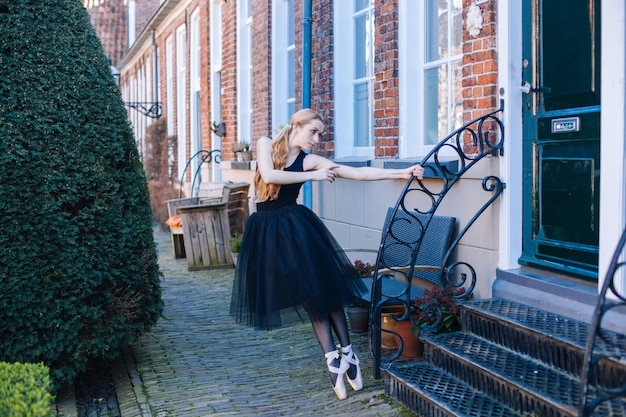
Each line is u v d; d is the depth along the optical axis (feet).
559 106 12.42
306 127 12.54
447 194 15.16
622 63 10.61
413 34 17.26
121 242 13.78
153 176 53.52
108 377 14.98
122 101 14.30
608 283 8.00
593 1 11.61
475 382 11.03
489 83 13.56
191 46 42.29
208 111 37.81
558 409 9.05
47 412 8.00
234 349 16.16
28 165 12.62
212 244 27.48
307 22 21.93
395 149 17.51
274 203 12.80
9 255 12.52
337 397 12.67
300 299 12.32
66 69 13.25
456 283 14.75
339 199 20.61
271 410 12.25
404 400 11.73
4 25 12.81
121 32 77.71
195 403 12.73
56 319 12.99
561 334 10.34
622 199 10.71
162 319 19.16
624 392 7.93
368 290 14.71
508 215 13.32
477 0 13.79
